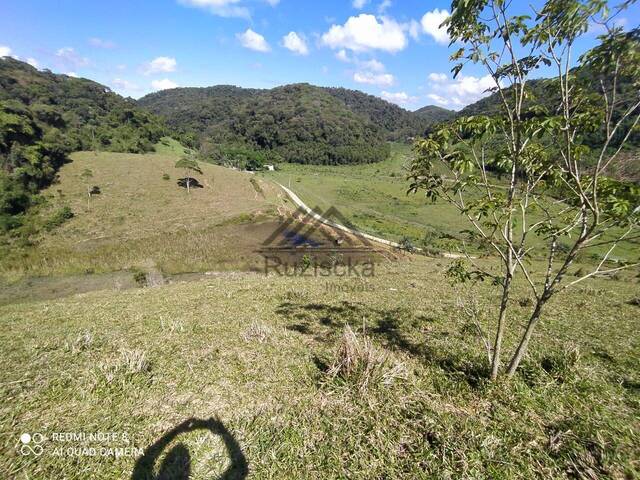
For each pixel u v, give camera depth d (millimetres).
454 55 2945
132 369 3891
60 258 22016
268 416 3156
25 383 3816
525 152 2896
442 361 4328
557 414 3180
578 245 2816
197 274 19656
